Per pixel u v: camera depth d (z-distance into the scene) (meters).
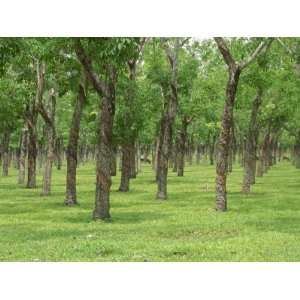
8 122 44.22
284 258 16.42
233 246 18.45
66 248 18.05
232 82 29.45
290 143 93.44
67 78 36.19
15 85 40.12
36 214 27.98
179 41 38.25
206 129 77.88
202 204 32.72
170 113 36.88
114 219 25.80
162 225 23.77
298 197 36.84
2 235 21.14
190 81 45.47
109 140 25.56
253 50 33.81
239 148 105.75
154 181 54.62
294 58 36.47
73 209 30.23
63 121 71.62
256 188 44.72
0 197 37.56
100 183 25.50
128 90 40.38
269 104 49.00
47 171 39.22
